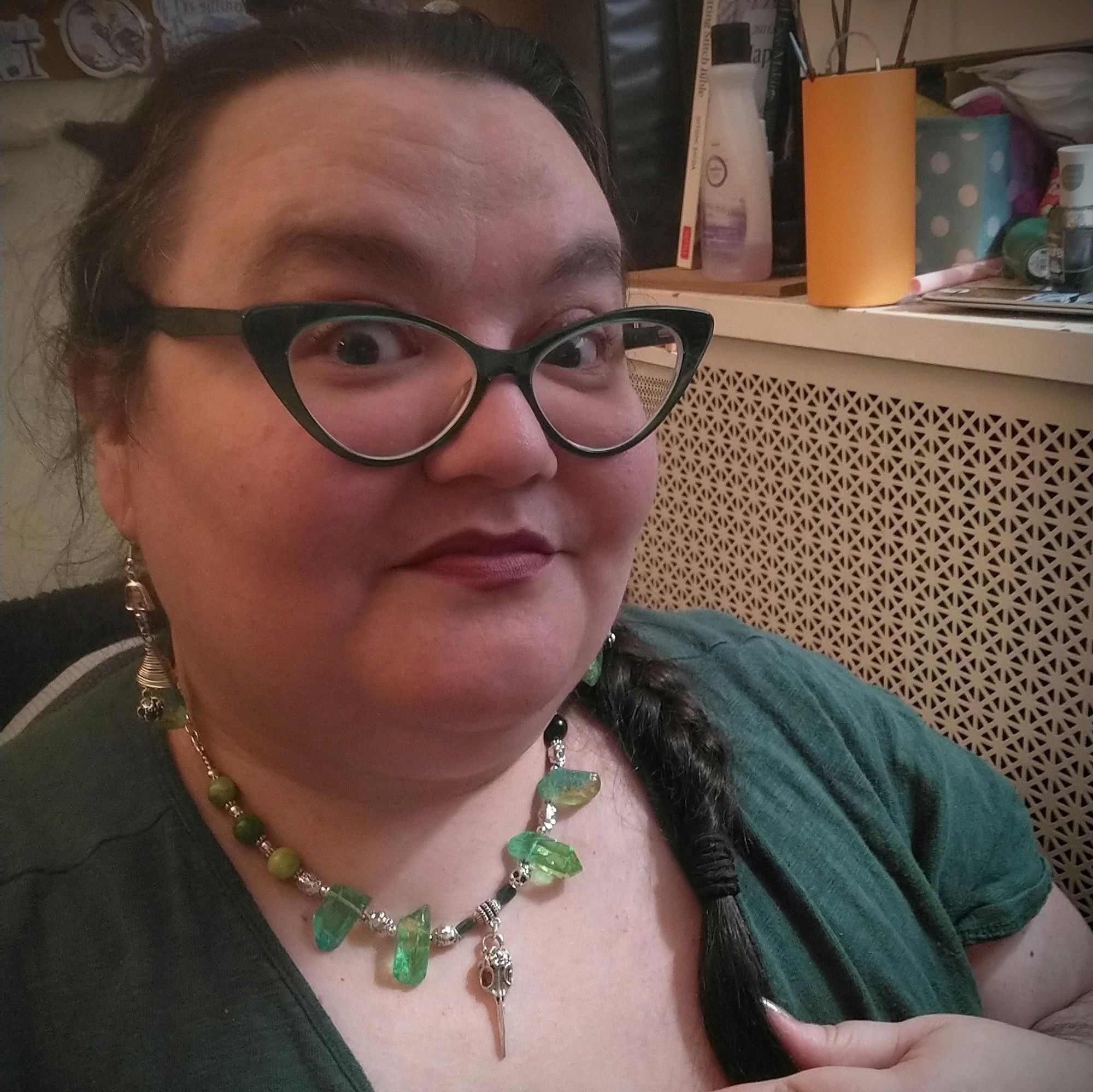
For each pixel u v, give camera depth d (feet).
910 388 2.86
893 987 2.11
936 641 3.00
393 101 1.43
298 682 1.46
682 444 3.72
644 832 2.02
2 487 2.89
